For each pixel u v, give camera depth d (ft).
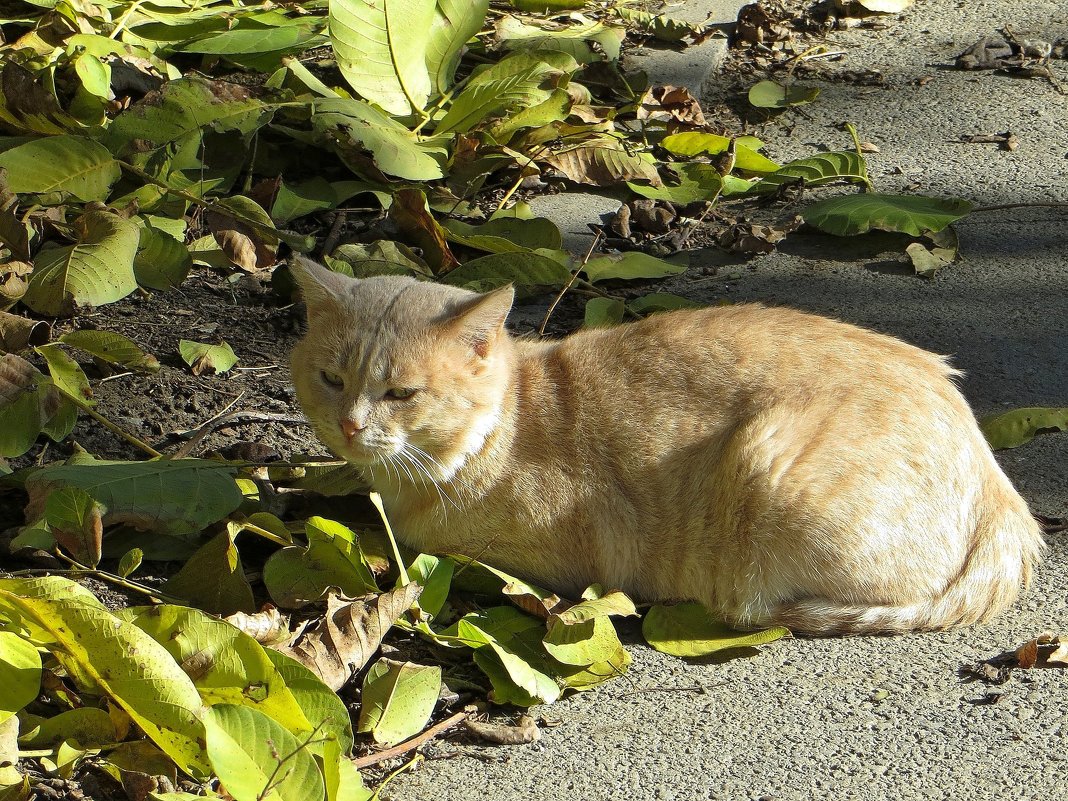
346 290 8.94
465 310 8.83
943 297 9.91
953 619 8.85
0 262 9.61
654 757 8.55
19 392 9.08
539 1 11.80
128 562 8.79
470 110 10.21
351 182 10.17
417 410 8.84
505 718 8.62
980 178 10.43
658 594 8.97
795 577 8.83
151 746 8.43
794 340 8.95
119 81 10.34
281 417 9.35
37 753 8.42
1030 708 8.64
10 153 9.77
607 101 10.80
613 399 8.94
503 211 10.17
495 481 8.92
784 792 8.48
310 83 10.26
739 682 8.73
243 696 8.44
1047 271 10.01
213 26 10.68
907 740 8.59
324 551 8.80
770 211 10.36
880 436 8.82
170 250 9.71
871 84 11.16
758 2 12.57
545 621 8.82
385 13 10.21
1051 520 9.11
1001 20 12.17
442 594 8.80
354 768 8.36
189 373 9.51
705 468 8.89
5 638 8.43
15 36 10.62
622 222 10.20
